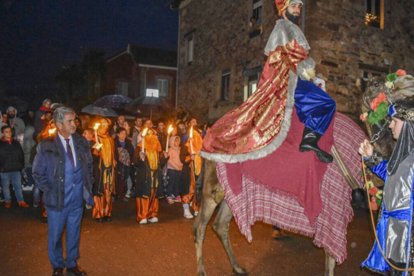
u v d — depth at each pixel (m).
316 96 4.45
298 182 4.43
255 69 15.38
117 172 10.75
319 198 4.38
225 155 4.70
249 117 4.68
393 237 3.47
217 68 17.98
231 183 4.70
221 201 5.15
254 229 7.99
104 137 8.45
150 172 8.24
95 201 8.37
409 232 3.37
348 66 13.88
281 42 4.72
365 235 7.54
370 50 14.47
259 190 4.61
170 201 10.91
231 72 16.97
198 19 19.67
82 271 5.20
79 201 5.08
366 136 4.83
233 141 4.70
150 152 8.28
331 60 13.51
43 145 4.86
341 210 4.50
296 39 4.70
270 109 4.57
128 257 6.05
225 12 17.53
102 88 30.98
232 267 5.47
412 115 3.44
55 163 4.84
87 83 32.09
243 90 16.11
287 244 6.93
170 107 16.38
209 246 6.72
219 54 17.86
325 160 4.36
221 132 4.83
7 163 9.87
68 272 5.20
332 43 13.53
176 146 10.86
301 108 4.45
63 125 4.96
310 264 5.90
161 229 7.86
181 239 7.12
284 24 4.77
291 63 4.58
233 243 6.93
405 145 3.45
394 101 3.67
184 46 20.91
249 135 4.62
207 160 5.09
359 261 6.04
